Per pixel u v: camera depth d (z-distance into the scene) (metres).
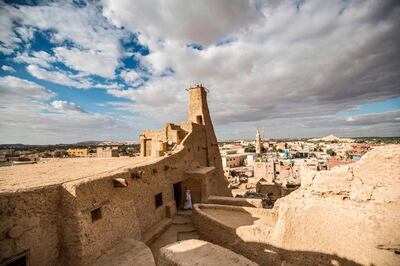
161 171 14.44
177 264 7.27
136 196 11.57
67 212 8.02
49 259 7.58
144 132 24.11
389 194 8.13
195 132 23.12
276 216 12.05
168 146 21.02
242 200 15.95
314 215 9.34
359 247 8.02
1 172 12.27
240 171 67.00
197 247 8.32
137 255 8.47
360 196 8.70
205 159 25.73
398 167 8.30
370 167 8.90
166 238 12.30
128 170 11.15
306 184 10.48
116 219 9.64
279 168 53.75
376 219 8.03
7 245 6.57
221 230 11.74
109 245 9.00
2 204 6.54
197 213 13.31
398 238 7.44
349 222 8.53
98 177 9.23
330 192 9.37
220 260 7.47
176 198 17.69
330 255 8.52
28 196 7.19
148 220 12.41
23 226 6.96
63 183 8.26
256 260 10.30
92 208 8.54
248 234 10.70
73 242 7.85
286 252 9.49
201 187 16.98
